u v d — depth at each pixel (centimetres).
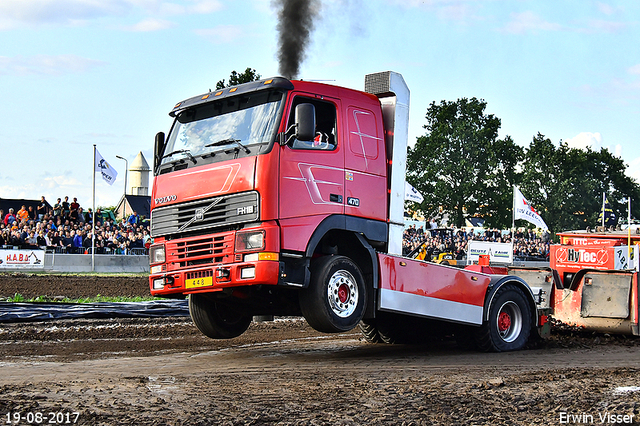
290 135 816
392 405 557
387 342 1095
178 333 1202
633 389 636
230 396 584
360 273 858
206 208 834
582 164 6056
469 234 4066
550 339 1122
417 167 5881
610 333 1124
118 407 532
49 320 1281
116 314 1352
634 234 1384
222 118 869
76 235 2881
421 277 916
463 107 5994
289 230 795
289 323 1392
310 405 552
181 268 857
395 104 936
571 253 1290
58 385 624
